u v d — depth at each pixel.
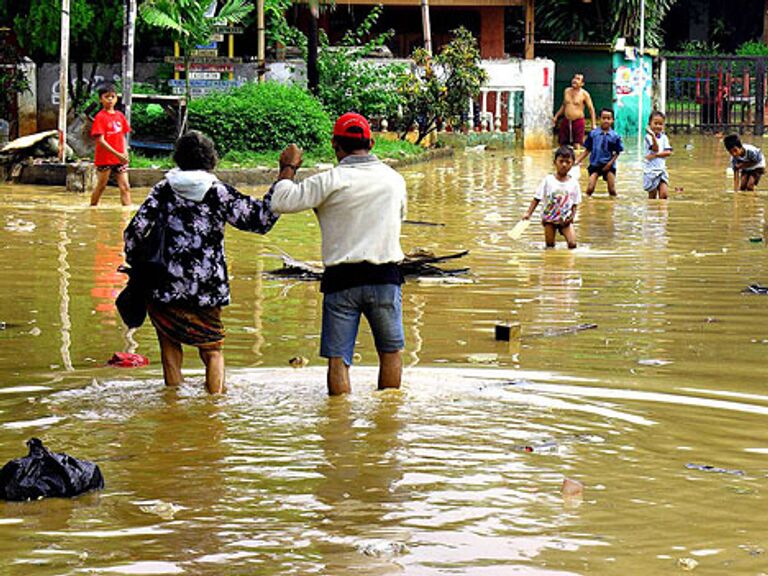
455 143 65.06
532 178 45.75
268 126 46.41
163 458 11.69
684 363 15.69
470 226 30.91
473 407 13.51
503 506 10.30
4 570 8.95
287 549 9.33
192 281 14.25
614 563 9.05
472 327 18.09
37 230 29.14
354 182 13.88
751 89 86.25
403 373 15.14
